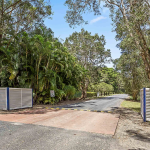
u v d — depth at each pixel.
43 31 14.64
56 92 14.19
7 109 9.39
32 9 11.96
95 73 27.67
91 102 16.95
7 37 12.18
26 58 12.69
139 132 5.27
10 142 3.90
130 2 8.50
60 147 3.66
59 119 7.05
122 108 11.70
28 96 11.05
